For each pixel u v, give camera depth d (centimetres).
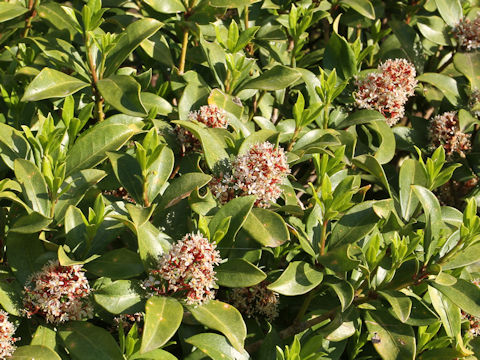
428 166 102
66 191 96
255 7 122
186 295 91
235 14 122
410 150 118
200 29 112
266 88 108
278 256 102
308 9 117
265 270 103
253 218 95
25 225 91
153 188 97
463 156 117
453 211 108
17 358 88
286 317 104
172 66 112
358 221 98
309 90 113
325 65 116
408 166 104
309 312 102
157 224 98
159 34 113
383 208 97
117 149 98
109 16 123
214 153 99
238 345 89
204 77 118
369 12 119
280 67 109
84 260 93
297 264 95
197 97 107
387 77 111
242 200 94
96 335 91
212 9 112
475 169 116
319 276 95
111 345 90
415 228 106
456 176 117
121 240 107
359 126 117
